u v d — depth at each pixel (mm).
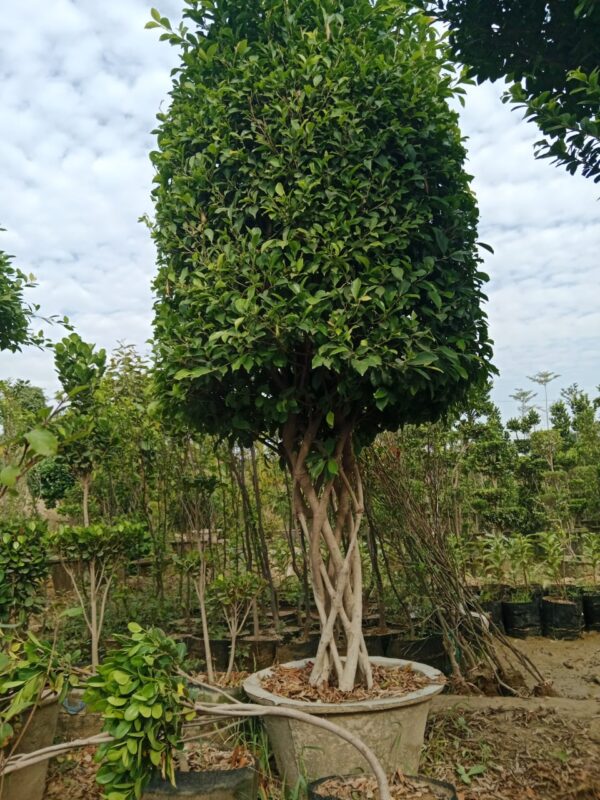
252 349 3029
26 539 4078
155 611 5480
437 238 3291
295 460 3609
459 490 6965
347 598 3582
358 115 3328
